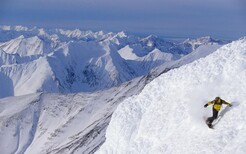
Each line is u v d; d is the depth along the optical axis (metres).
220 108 17.83
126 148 21.52
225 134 16.17
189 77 21.81
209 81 20.56
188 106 20.00
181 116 19.92
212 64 21.55
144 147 20.41
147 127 21.30
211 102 17.66
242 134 15.56
